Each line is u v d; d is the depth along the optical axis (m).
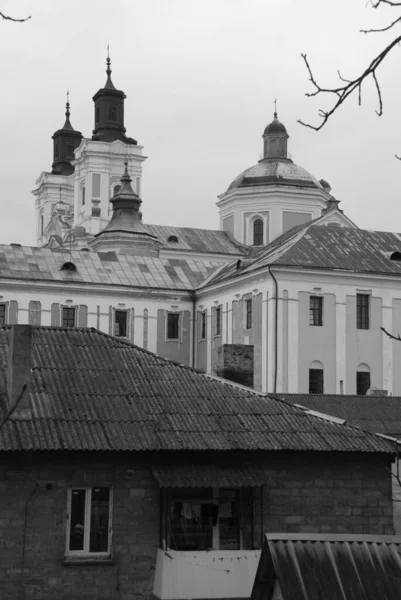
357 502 26.08
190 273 84.12
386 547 18.05
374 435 26.50
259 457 25.48
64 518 24.05
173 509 25.20
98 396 25.64
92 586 24.05
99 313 78.56
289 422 26.38
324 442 25.67
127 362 27.58
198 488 25.39
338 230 74.81
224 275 78.00
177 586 23.95
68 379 26.09
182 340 81.31
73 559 24.02
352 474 26.19
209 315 79.31
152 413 25.44
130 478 24.64
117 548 24.33
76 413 24.70
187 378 27.55
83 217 123.06
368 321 70.81
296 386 68.19
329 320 69.69
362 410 41.34
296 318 68.88
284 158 102.12
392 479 28.45
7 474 23.75
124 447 23.77
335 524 25.84
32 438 23.41
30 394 25.00
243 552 24.53
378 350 70.81
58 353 27.23
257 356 70.50
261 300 70.38
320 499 25.83
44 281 76.75
